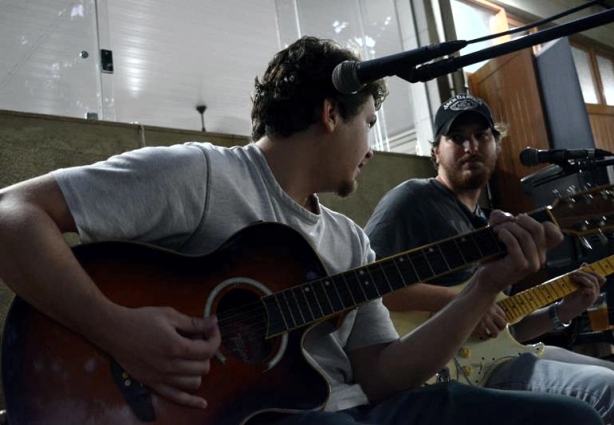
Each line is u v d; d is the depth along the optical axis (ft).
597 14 2.94
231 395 3.08
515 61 12.40
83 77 11.55
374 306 4.10
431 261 3.74
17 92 12.60
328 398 3.27
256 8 17.48
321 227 3.99
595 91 17.28
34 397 2.77
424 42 13.25
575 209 3.87
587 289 6.20
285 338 3.34
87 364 2.87
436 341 3.68
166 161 3.28
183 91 22.53
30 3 11.80
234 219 3.50
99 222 3.02
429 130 12.98
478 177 7.23
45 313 2.86
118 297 3.06
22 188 2.96
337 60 3.90
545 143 11.71
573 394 5.01
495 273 3.55
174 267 3.21
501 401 3.32
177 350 2.88
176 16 17.48
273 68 4.01
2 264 2.78
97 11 11.53
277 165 3.85
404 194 6.87
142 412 2.87
